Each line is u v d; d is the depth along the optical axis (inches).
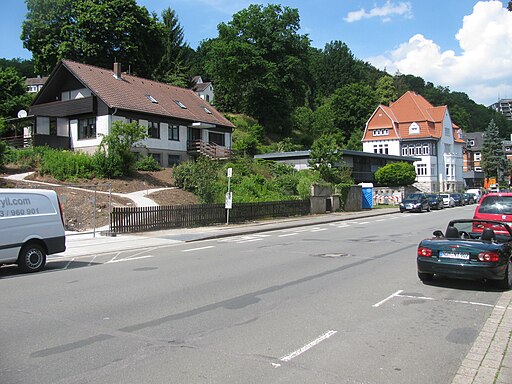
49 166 1131.3
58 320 276.5
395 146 2935.5
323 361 207.9
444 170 2992.1
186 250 612.7
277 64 2748.5
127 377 190.2
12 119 1712.6
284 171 1539.1
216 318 278.1
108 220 852.6
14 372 196.1
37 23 2007.9
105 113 1433.3
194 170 1134.4
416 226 986.7
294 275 418.0
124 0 2027.6
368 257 531.5
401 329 256.5
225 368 199.6
